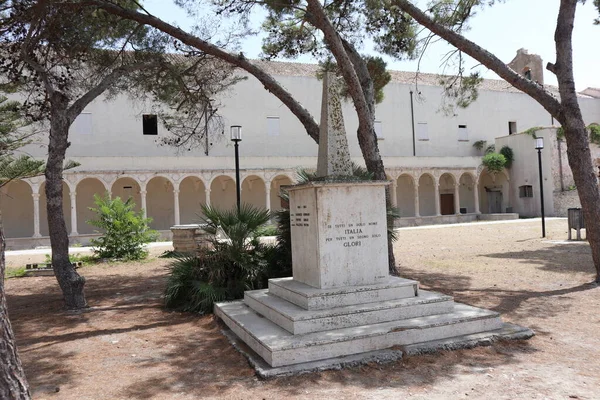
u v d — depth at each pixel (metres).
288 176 33.69
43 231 30.38
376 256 6.69
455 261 14.33
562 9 10.34
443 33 10.68
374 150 10.98
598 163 33.59
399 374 5.02
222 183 35.16
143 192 30.00
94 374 5.37
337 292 6.17
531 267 12.48
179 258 9.78
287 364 5.19
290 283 7.05
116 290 11.45
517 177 40.34
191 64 13.88
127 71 10.81
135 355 6.07
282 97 11.95
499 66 10.53
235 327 6.66
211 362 5.68
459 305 6.94
